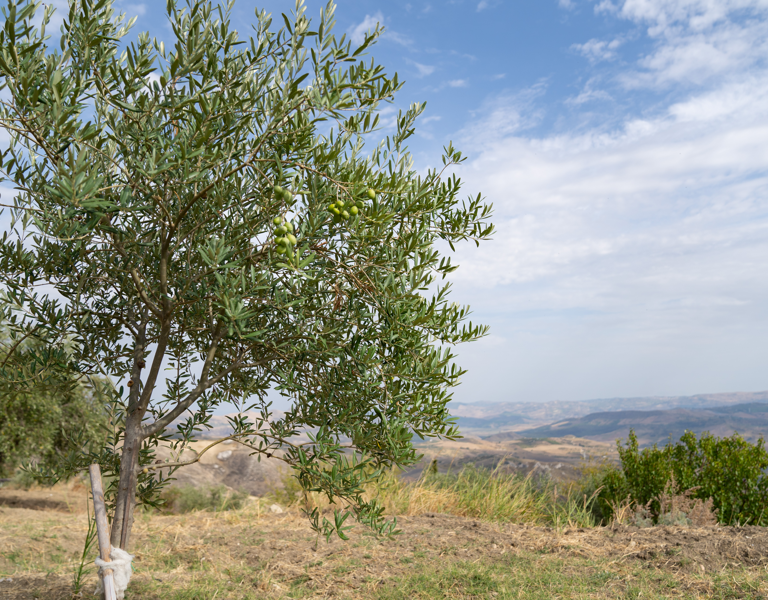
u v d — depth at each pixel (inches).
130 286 139.9
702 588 190.1
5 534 251.6
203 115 101.4
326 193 111.8
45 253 135.6
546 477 423.2
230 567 219.1
